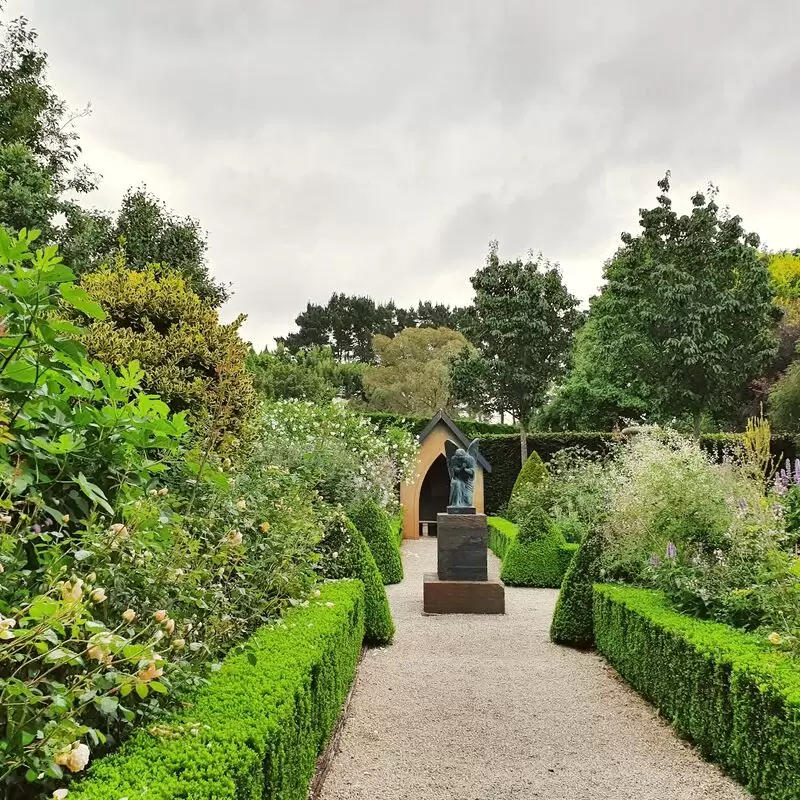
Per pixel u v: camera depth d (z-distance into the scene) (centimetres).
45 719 192
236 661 328
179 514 338
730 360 2000
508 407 2284
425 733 486
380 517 1157
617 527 721
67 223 1622
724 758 403
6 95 1697
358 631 639
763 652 400
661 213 2061
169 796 185
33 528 253
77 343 253
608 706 545
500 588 929
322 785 396
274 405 1290
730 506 616
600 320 2327
